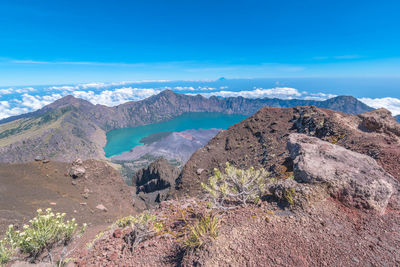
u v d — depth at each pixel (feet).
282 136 107.65
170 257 14.44
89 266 15.58
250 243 13.89
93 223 95.66
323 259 12.85
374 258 12.95
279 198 19.30
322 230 15.42
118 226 24.99
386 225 15.96
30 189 107.14
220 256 12.42
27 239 12.43
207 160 136.36
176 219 20.18
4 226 61.16
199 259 12.19
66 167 147.64
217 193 20.70
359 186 18.35
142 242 17.26
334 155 22.45
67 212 95.76
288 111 136.05
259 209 18.54
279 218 16.81
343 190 18.63
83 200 123.34
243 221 16.58
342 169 20.21
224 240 13.75
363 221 16.47
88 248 19.47
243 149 126.21
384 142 38.83
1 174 113.09
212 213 18.51
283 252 13.17
